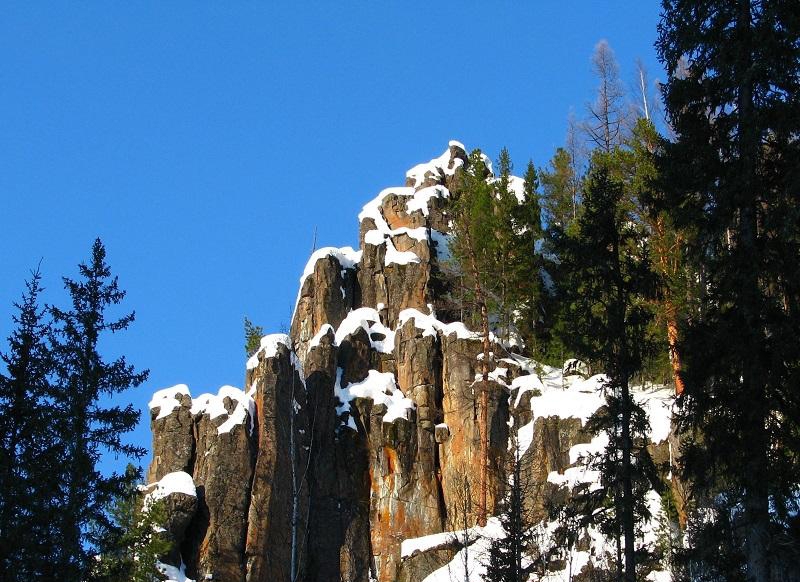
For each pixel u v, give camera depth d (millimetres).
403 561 52969
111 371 35781
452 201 74000
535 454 52312
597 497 30781
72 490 34125
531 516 49156
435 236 71938
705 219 27078
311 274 69000
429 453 58969
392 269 68625
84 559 34250
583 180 61844
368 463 59156
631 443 30500
